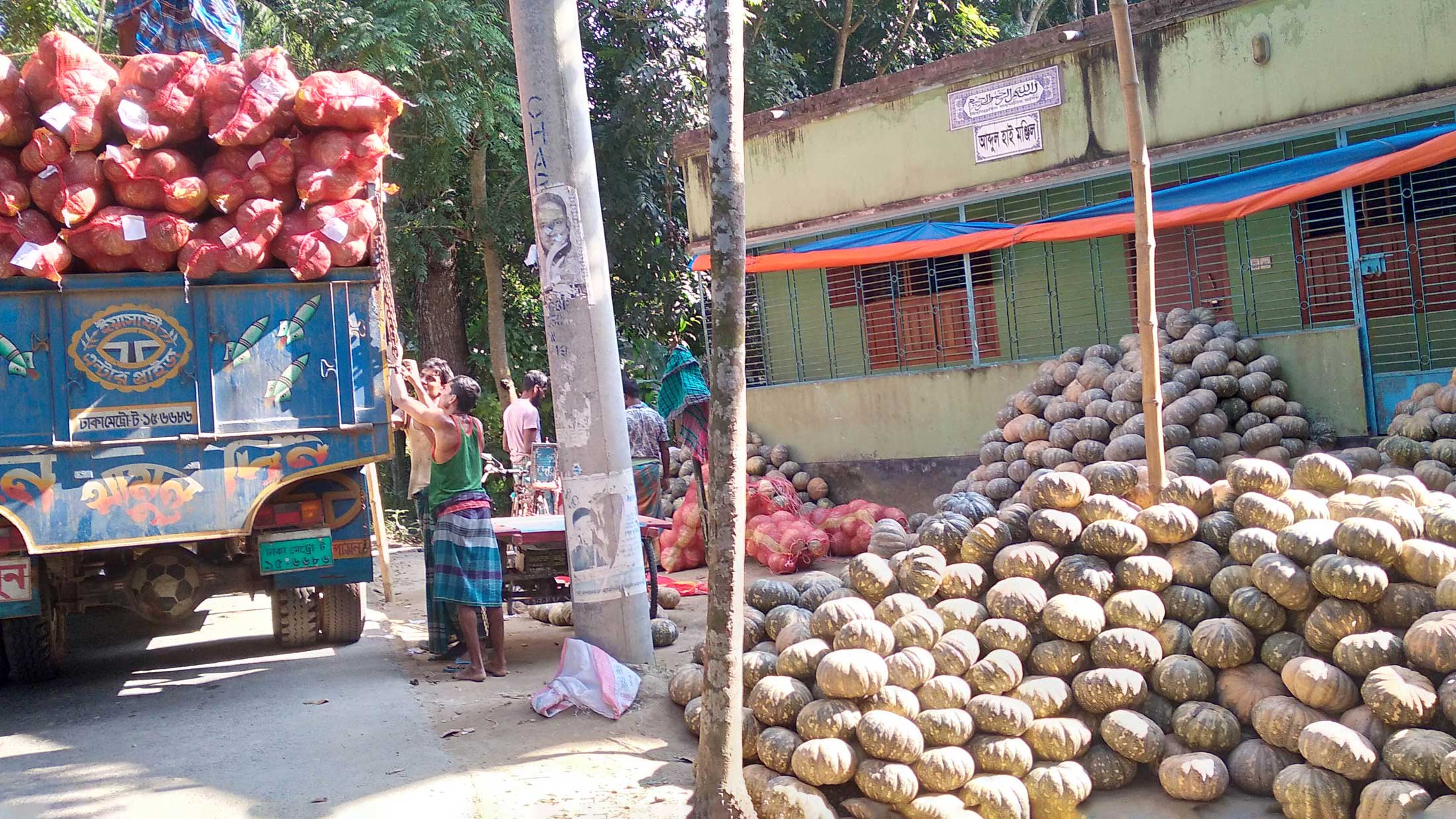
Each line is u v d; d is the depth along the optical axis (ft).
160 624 29.04
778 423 43.62
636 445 33.63
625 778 17.10
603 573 22.08
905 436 39.96
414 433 24.95
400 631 28.30
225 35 27.09
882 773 15.78
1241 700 16.51
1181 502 19.17
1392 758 14.51
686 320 67.46
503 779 16.87
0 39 38.68
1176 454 29.48
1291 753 15.72
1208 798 15.47
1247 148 33.78
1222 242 35.63
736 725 13.92
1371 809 14.03
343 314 22.89
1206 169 34.96
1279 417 30.71
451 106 50.34
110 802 15.99
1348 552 16.69
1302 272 33.91
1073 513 19.02
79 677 24.53
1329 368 31.22
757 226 44.39
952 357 41.78
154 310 21.70
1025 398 34.42
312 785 16.51
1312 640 16.55
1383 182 32.40
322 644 26.66
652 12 61.21
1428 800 13.88
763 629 19.84
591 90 64.49
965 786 15.84
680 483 43.55
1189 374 31.45
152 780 16.83
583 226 22.22
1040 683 16.81
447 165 53.31
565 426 22.26
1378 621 16.57
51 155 20.04
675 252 64.03
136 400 21.59
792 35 69.97
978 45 71.97
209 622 30.99
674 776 17.25
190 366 21.88
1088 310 38.52
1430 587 16.47
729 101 13.35
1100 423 31.60
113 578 23.34
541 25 22.03
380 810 15.52
